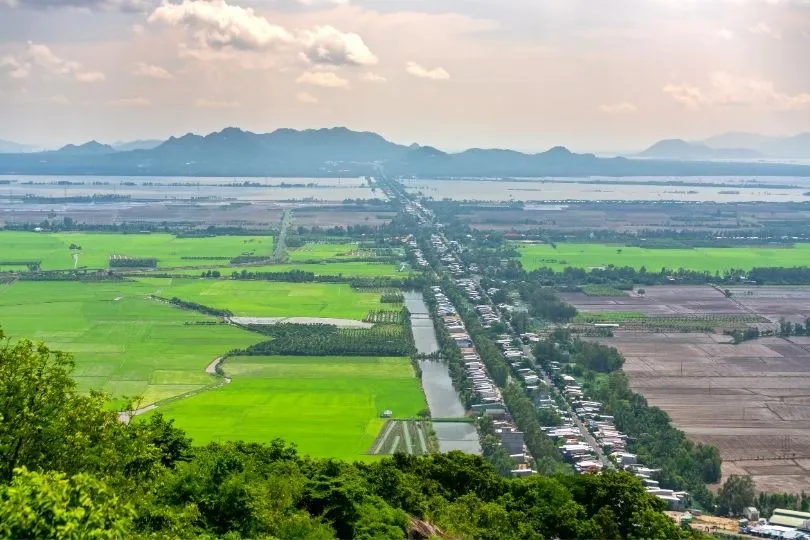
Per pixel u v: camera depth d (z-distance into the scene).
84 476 89.62
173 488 121.94
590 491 157.25
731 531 192.12
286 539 123.06
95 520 86.31
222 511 120.25
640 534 148.12
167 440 157.25
